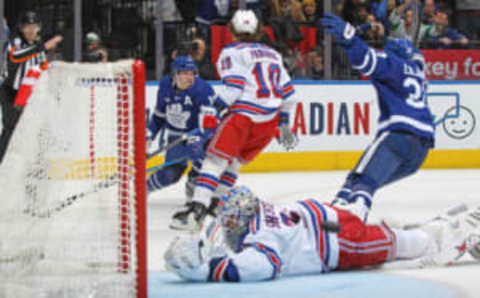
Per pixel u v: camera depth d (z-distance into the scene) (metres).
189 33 22.34
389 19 23.66
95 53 21.70
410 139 11.77
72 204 8.01
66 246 8.01
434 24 24.23
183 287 8.64
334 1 23.34
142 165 7.93
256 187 19.34
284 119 12.97
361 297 8.19
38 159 8.12
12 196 8.12
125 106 7.95
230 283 8.78
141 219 7.94
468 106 24.09
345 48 11.70
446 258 9.85
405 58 12.16
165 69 22.47
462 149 24.11
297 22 23.03
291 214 9.20
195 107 14.80
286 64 22.98
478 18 24.83
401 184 20.23
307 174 22.28
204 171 12.05
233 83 11.84
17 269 8.09
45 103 8.18
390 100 11.83
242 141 12.08
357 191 11.48
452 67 24.42
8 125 14.88
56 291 7.98
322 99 23.20
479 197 17.78
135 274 7.95
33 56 14.98
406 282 8.91
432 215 14.96
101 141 7.96
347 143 23.44
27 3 21.61
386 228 9.70
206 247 9.03
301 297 8.15
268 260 8.77
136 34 22.41
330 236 9.25
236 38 12.33
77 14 21.83
